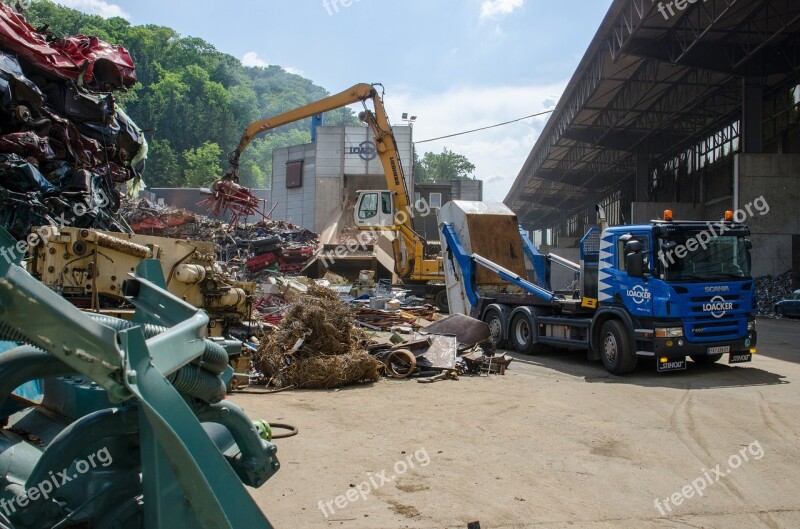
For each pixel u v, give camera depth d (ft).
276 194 179.01
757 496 17.26
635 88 134.10
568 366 42.29
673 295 36.45
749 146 110.73
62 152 32.04
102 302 25.53
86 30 358.84
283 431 22.98
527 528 14.74
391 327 59.11
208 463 5.95
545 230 420.77
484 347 42.27
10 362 6.72
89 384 8.89
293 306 35.42
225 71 465.88
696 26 99.35
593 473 18.94
